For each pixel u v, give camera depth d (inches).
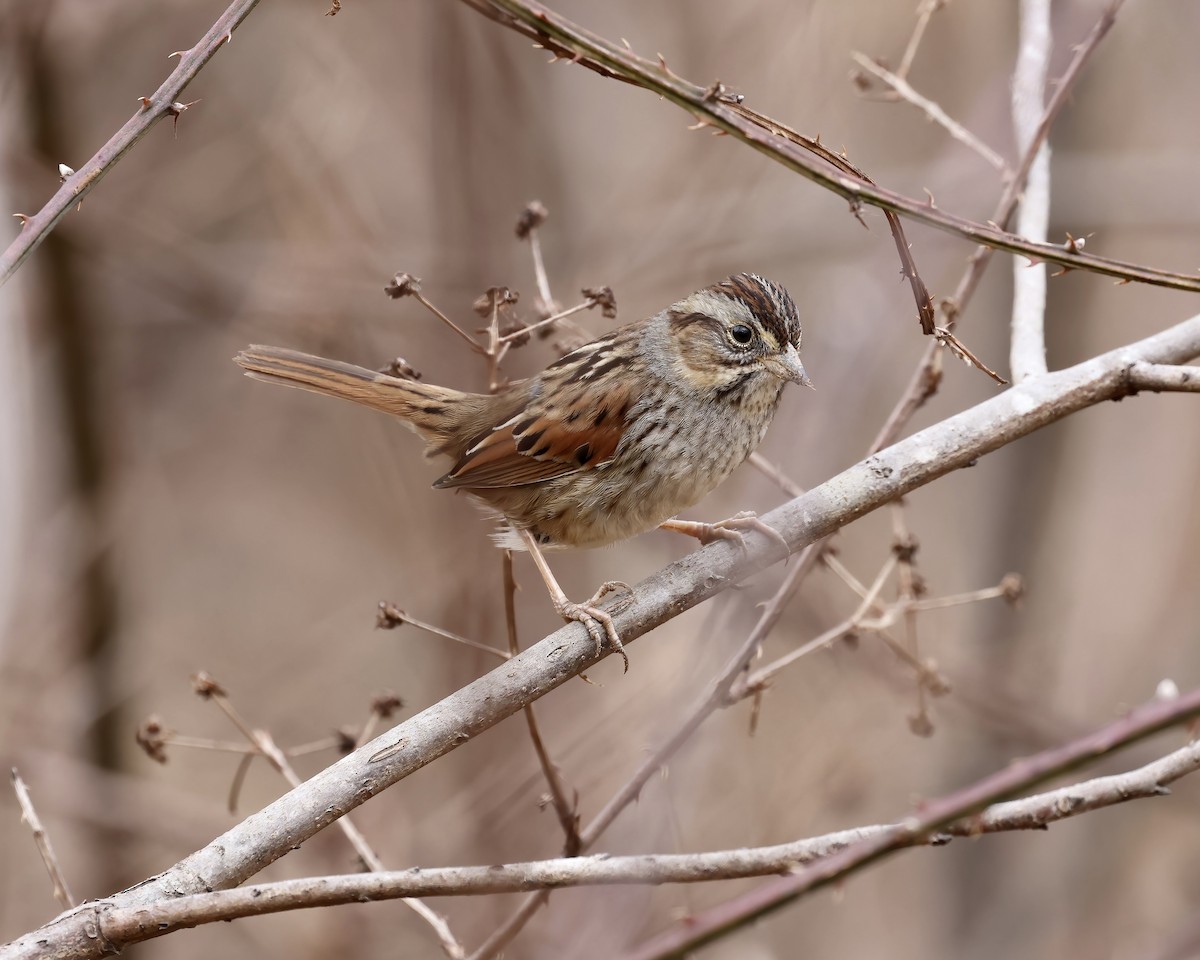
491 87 561.6
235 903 203.6
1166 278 221.6
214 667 615.5
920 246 473.1
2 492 475.5
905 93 318.3
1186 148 584.7
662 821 352.2
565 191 574.9
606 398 317.4
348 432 671.1
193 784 572.7
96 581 538.3
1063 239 559.8
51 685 522.9
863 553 581.9
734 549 262.1
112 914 201.3
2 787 483.2
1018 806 230.5
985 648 528.4
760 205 572.1
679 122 590.9
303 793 221.8
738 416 322.0
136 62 589.3
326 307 551.8
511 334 298.5
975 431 264.1
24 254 194.5
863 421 556.7
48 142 530.9
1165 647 549.0
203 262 563.5
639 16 583.5
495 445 324.2
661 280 569.9
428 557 553.0
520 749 466.0
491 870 215.0
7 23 504.7
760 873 225.6
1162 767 228.1
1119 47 567.2
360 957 459.8
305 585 655.8
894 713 490.3
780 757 475.8
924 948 519.2
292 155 566.6
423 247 571.2
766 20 548.1
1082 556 575.8
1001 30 550.0
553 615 510.0
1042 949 506.0
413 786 480.4
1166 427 589.3
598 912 351.9
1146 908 527.2
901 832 186.2
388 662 612.4
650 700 428.5
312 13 555.8
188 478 674.2
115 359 616.1
